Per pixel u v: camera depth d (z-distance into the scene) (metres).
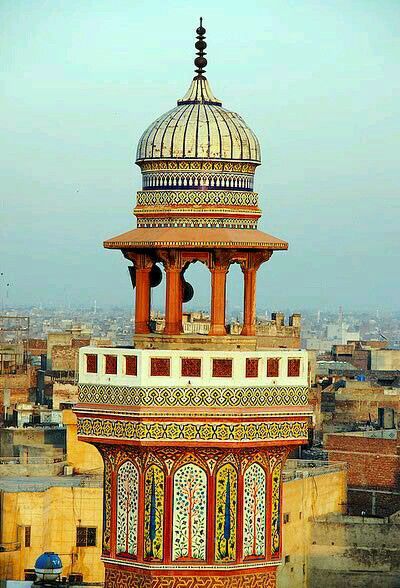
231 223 34.72
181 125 34.81
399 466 104.81
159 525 34.50
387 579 94.25
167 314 34.69
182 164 34.72
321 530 94.31
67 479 86.31
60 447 96.56
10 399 146.12
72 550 83.94
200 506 34.47
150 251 34.88
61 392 125.38
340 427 130.62
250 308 34.88
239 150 34.78
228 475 34.47
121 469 34.84
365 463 105.94
